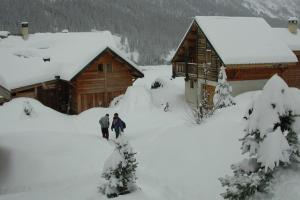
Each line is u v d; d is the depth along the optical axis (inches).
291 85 1192.8
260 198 312.3
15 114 966.4
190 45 1220.5
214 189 425.1
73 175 561.0
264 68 1076.5
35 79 1140.5
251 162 327.0
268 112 301.1
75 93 1162.6
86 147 668.7
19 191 506.9
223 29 1093.8
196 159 502.6
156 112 1035.3
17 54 1282.0
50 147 649.6
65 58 1223.5
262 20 1168.2
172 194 444.1
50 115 1014.4
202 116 708.0
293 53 1083.3
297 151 312.8
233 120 609.9
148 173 527.5
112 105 1163.3
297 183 305.0
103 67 1180.5
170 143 586.2
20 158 597.3
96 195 442.9
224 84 832.9
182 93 1267.2
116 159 438.9
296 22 1293.1
